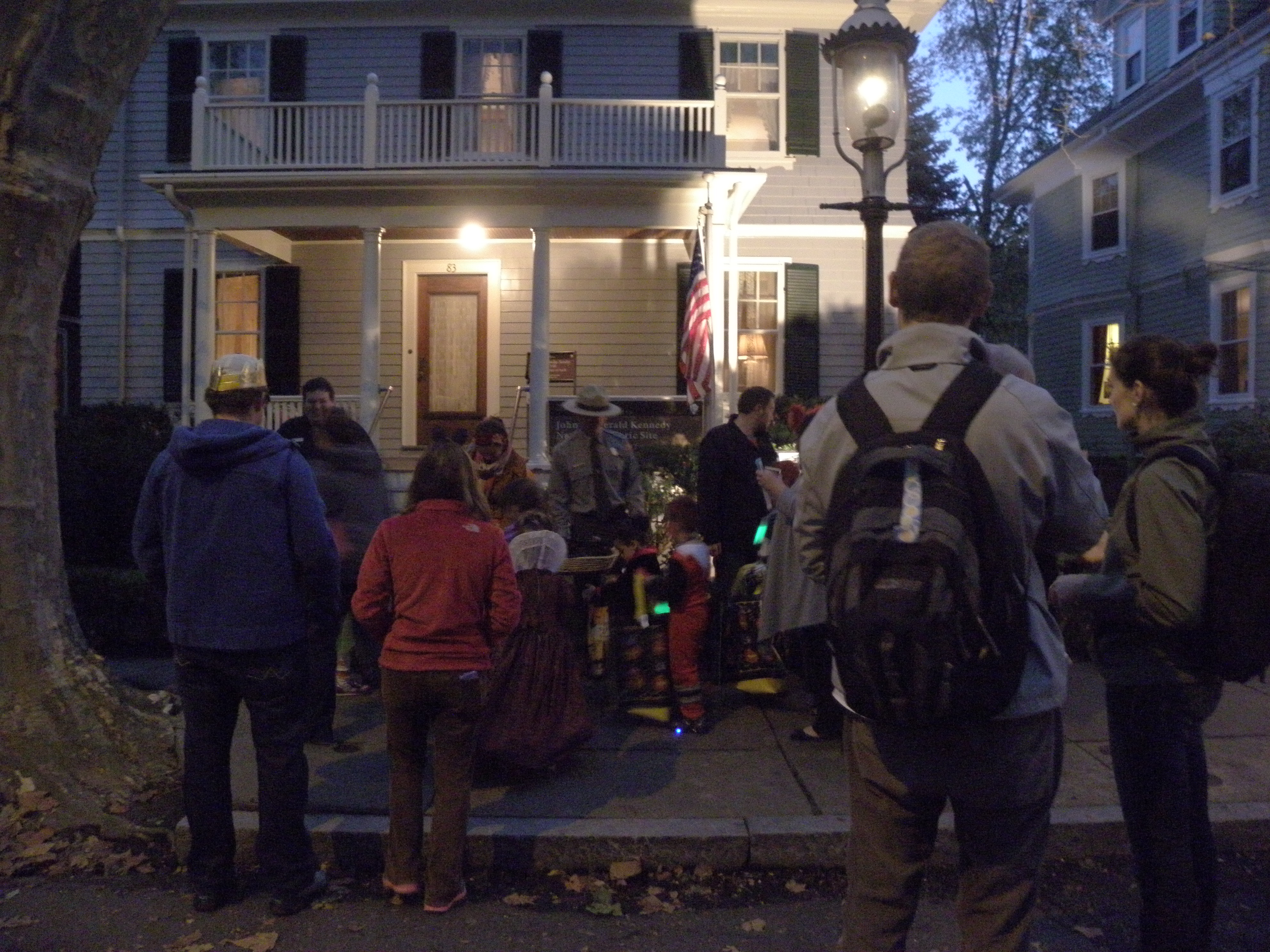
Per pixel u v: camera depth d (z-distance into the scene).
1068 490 2.30
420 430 14.01
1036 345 22.36
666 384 13.97
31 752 4.86
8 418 4.96
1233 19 14.32
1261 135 15.03
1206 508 2.91
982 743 2.25
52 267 5.10
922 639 2.03
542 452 11.70
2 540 4.95
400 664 3.88
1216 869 3.19
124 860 4.41
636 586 6.04
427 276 14.03
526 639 5.02
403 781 4.00
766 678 6.10
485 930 3.81
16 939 3.70
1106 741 5.49
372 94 11.85
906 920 2.41
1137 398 3.12
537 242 11.87
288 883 3.87
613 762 5.27
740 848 4.31
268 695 3.82
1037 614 2.33
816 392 14.20
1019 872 2.33
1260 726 5.71
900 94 6.32
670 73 14.34
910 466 2.17
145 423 12.03
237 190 11.71
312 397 5.88
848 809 4.60
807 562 2.46
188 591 3.78
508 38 14.40
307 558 3.85
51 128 4.98
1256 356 15.20
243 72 14.77
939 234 2.43
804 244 14.36
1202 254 16.53
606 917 3.93
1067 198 20.84
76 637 5.23
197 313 12.05
